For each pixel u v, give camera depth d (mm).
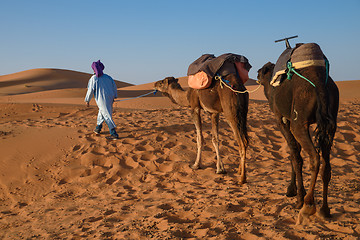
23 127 12500
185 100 8727
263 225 4781
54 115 16266
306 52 4758
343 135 10711
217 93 7133
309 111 4516
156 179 7949
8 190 7840
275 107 5324
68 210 6477
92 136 10930
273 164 8594
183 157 9195
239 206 5750
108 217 5789
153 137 10711
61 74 97250
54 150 9797
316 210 4910
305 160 8789
